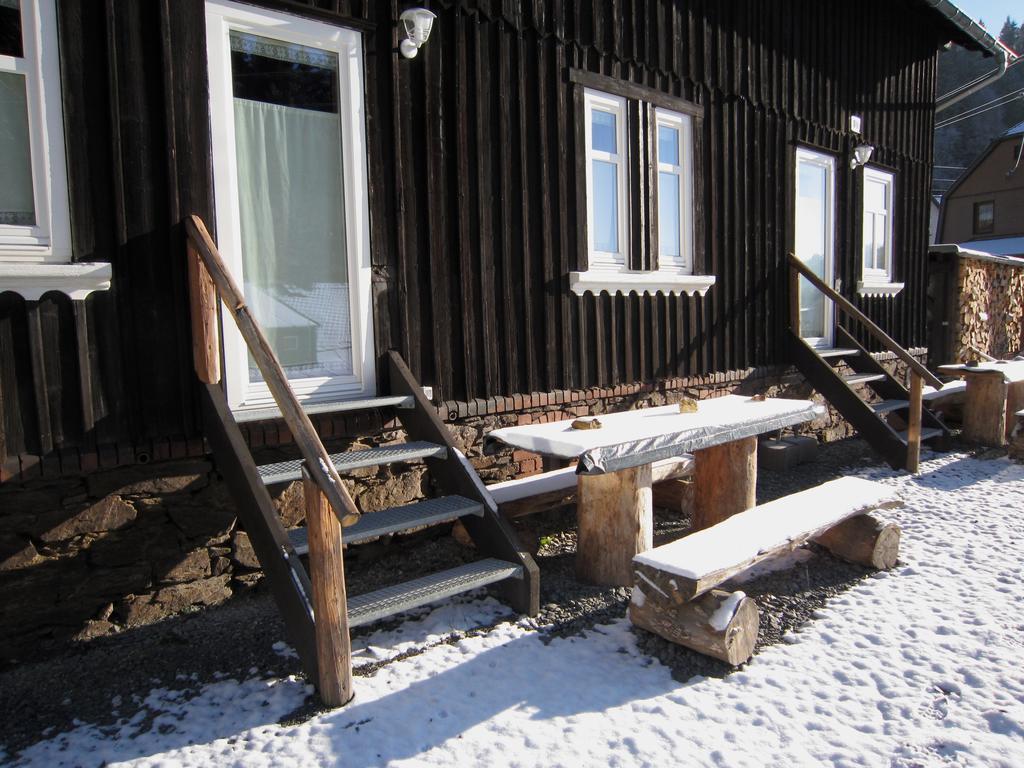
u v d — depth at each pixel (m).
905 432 6.80
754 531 3.19
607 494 3.53
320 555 2.43
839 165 7.49
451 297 4.22
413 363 4.05
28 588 2.95
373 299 3.86
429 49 4.03
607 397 5.18
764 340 6.65
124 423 3.11
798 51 6.87
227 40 3.35
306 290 3.72
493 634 3.06
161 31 3.11
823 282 6.60
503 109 4.41
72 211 2.96
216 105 3.32
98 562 3.11
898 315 8.55
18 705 2.59
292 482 3.62
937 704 2.53
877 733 2.37
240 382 3.43
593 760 2.23
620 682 2.69
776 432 6.59
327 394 3.74
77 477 3.03
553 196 4.76
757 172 6.48
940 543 4.14
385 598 2.77
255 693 2.64
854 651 2.91
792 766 2.20
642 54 5.34
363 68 3.77
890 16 8.09
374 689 2.63
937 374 9.59
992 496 5.12
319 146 3.74
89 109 2.99
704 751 2.27
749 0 6.29
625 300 5.31
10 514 2.89
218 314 3.33
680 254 5.90
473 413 4.29
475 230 4.30
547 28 4.66
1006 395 7.33
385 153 3.90
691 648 2.85
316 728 2.40
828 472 5.93
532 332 4.67
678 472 4.56
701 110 5.83
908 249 8.65
